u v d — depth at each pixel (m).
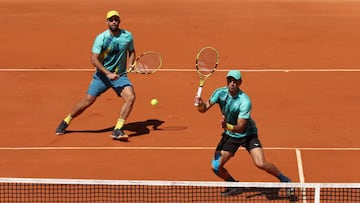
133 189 34.03
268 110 45.78
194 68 53.59
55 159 38.34
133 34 61.78
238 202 32.56
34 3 72.25
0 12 68.56
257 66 54.12
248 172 36.53
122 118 40.72
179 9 69.69
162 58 55.69
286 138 41.31
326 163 37.81
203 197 33.16
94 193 33.41
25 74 52.66
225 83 50.72
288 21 65.56
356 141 40.97
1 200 32.50
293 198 32.69
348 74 52.53
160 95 48.38
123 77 40.72
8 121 44.22
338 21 65.69
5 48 58.34
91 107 46.03
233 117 32.78
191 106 46.47
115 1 73.38
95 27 64.25
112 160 38.16
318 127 43.09
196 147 40.00
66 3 72.38
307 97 48.06
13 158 38.50
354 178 35.94
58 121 44.28
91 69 53.75
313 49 58.03
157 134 41.94
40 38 61.03
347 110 45.81
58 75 52.44
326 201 32.56
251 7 70.56
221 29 63.19
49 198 32.78
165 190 34.00
